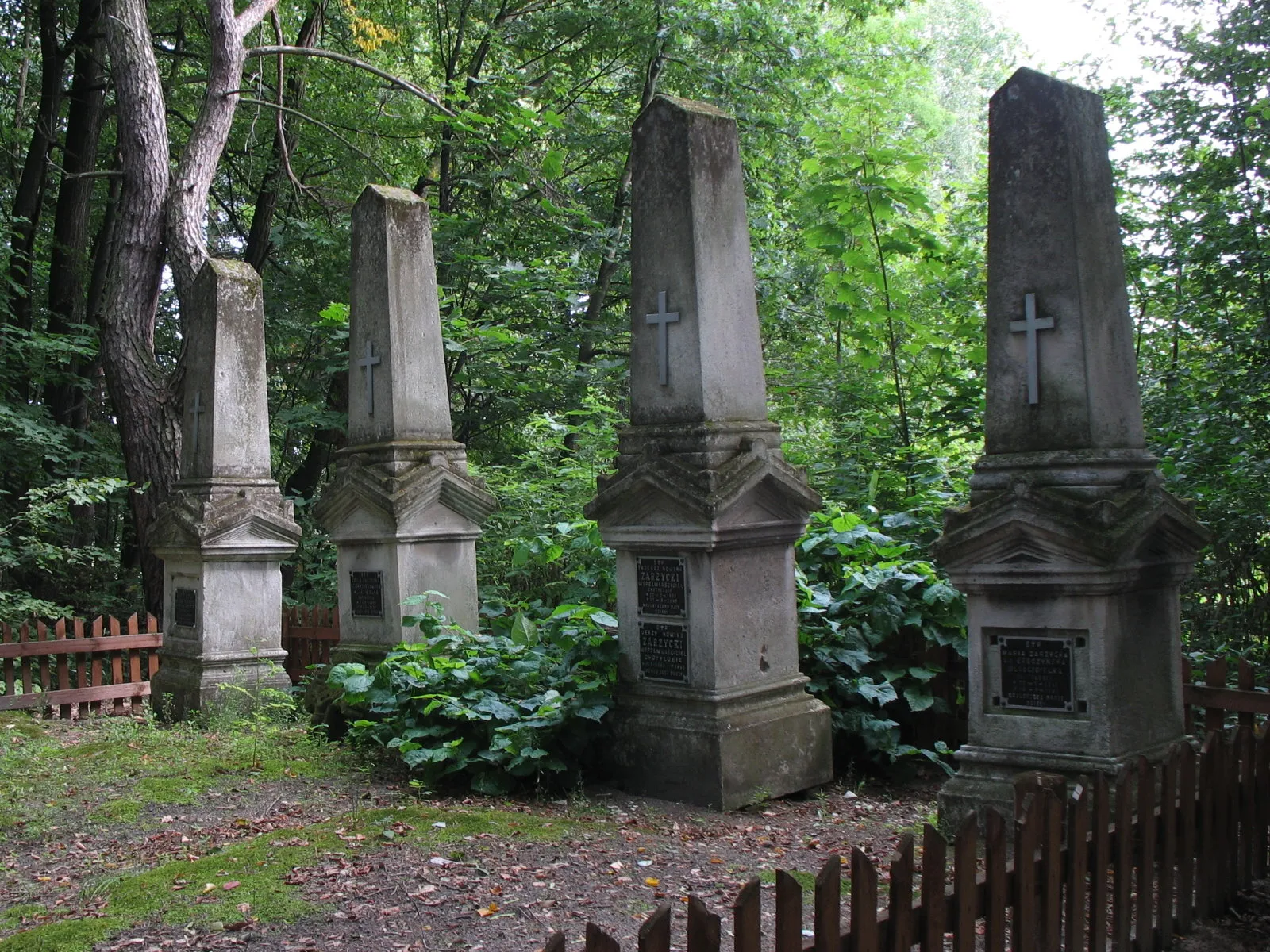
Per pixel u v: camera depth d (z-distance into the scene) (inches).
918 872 233.3
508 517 524.7
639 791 311.9
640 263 318.3
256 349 474.6
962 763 256.2
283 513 467.8
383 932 204.2
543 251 743.7
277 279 789.9
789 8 789.9
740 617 307.9
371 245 414.0
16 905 231.0
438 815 276.8
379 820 275.3
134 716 481.1
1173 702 257.9
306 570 712.4
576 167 839.1
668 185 311.3
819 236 493.7
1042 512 238.8
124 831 286.8
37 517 566.9
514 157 733.9
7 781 340.8
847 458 500.4
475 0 796.0
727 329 313.0
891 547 372.2
